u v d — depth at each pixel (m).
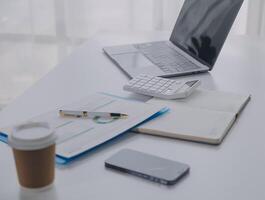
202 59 1.22
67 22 2.17
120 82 1.11
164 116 0.88
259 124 0.86
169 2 2.04
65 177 0.67
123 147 0.77
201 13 1.32
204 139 0.78
